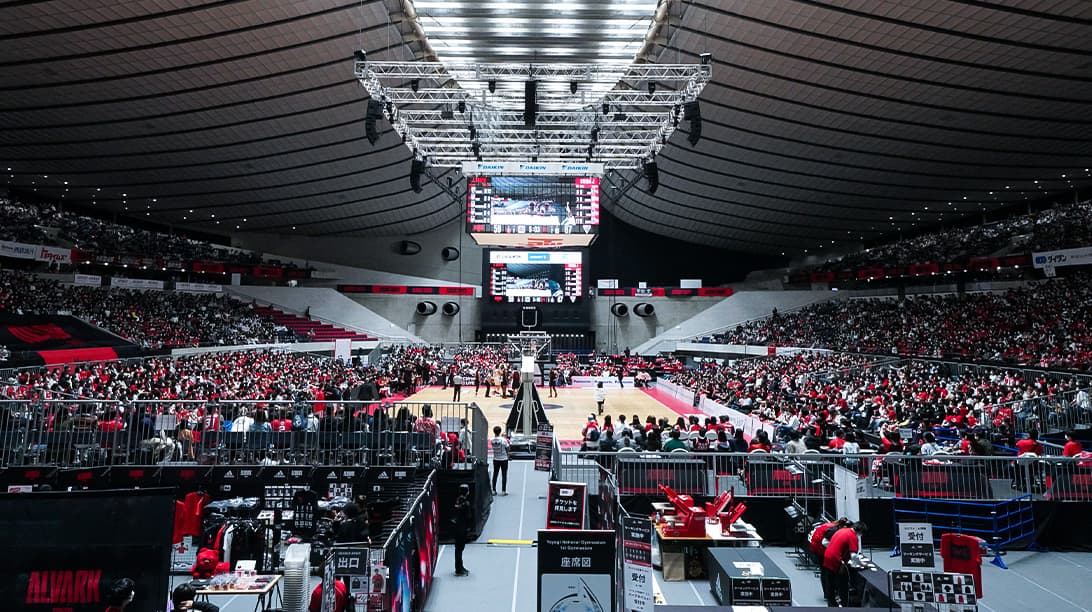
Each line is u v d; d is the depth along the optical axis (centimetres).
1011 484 1145
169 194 4694
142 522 480
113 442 1206
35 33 2414
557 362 4794
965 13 2225
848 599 840
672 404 3133
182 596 617
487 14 2409
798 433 1475
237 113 3256
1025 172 3962
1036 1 2112
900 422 1823
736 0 2334
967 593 690
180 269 4950
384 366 3969
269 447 1219
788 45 2598
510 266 4609
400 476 1173
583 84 2300
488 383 3456
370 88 1920
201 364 3133
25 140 3550
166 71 2773
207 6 2305
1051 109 2939
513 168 2358
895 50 2531
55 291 4166
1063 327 3656
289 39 2572
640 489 1198
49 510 470
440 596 891
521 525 1227
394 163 4241
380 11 2394
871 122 3262
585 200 2517
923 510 1129
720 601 864
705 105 3306
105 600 464
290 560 688
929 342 4250
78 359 3150
